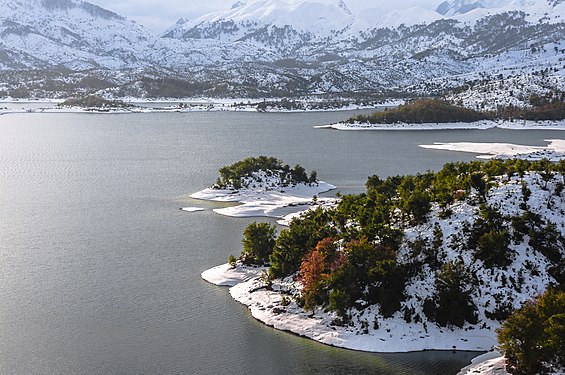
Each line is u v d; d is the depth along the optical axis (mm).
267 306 85875
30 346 76000
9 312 85562
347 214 106562
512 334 67312
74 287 94562
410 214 96875
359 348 76125
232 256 102250
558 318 65188
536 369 66562
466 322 79250
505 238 86688
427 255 87000
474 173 102438
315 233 97250
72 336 78562
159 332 79625
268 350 75375
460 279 81562
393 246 89562
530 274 83562
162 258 108125
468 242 87688
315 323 80875
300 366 71750
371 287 83500
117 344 76438
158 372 70062
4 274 100375
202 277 98375
